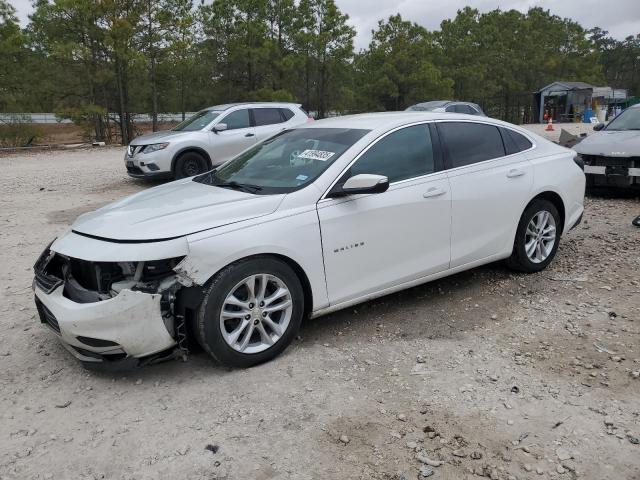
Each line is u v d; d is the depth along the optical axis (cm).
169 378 367
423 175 450
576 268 560
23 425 320
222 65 3169
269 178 432
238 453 291
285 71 3198
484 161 494
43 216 891
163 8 2861
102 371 371
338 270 404
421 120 468
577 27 6500
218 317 353
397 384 354
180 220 361
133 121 3203
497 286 518
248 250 357
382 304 483
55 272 390
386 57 3875
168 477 275
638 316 441
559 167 549
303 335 425
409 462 282
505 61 5069
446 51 4850
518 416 318
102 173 1468
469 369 370
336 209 400
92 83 2820
